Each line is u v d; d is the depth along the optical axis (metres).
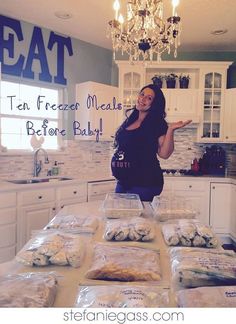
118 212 1.70
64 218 1.59
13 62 3.44
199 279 0.91
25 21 3.49
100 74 4.42
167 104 4.19
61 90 3.99
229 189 3.97
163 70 4.34
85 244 1.27
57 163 3.95
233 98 4.11
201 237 1.27
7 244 2.89
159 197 2.03
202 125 4.22
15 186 2.93
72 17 3.35
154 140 3.28
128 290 0.82
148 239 1.34
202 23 3.39
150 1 2.01
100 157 4.45
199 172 4.34
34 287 0.82
